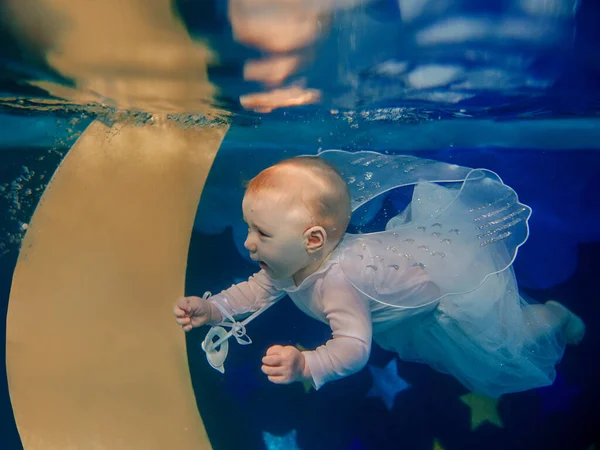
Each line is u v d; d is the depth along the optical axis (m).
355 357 0.55
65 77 0.77
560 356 0.77
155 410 0.78
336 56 0.69
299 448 0.74
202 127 1.02
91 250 0.88
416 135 1.05
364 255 0.59
